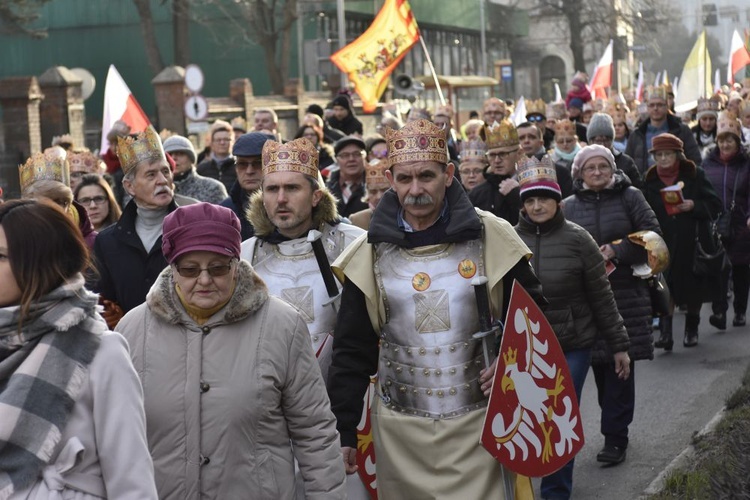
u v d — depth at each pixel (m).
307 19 45.78
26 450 3.03
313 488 4.07
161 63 40.25
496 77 55.22
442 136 4.61
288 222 5.15
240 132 15.51
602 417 7.49
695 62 22.55
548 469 4.61
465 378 4.61
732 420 7.62
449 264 4.63
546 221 6.65
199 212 3.90
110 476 3.18
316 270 5.13
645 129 12.84
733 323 12.09
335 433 4.13
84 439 3.16
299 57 45.69
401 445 4.66
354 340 4.75
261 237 5.26
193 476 3.90
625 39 66.44
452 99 43.91
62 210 3.23
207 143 14.29
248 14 40.59
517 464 4.51
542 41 77.38
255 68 46.31
